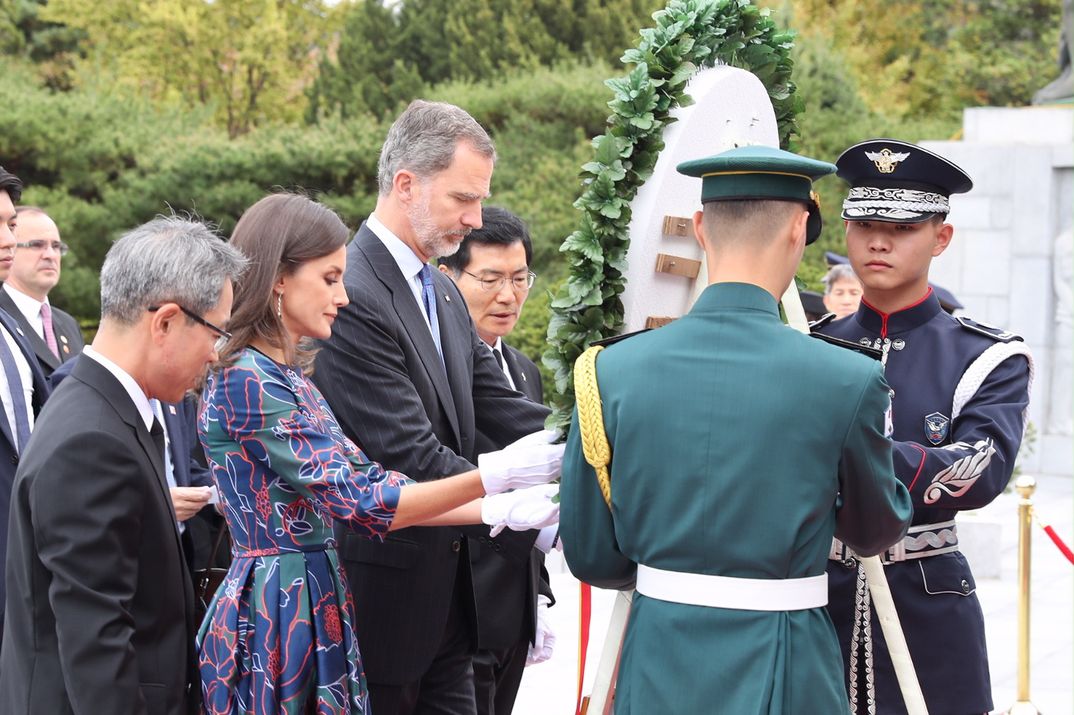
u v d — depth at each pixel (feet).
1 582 12.14
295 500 8.68
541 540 11.32
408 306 10.28
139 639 7.76
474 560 11.34
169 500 8.02
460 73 57.16
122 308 7.80
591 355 7.94
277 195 9.04
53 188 52.75
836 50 65.16
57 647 7.50
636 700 7.47
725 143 8.91
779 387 7.21
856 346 7.71
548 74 51.29
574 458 7.92
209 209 50.24
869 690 9.37
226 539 13.23
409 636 10.12
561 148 50.49
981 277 40.50
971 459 9.05
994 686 17.79
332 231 8.90
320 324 8.93
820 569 7.43
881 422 7.30
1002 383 9.54
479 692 11.71
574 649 19.93
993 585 23.91
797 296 9.41
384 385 9.86
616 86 8.55
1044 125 41.39
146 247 7.82
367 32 60.59
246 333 8.67
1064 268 39.63
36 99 51.65
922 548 9.49
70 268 50.29
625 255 8.52
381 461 9.82
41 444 7.55
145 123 53.06
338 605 8.79
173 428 13.23
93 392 7.71
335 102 59.00
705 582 7.30
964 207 40.60
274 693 8.50
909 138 52.54
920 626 9.41
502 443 11.42
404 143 10.18
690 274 8.79
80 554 7.32
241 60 63.52
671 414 7.37
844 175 9.98
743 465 7.18
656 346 7.61
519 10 57.36
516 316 13.55
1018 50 69.62
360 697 8.77
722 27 9.17
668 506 7.36
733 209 7.53
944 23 73.31
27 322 17.47
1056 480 38.19
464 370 10.90
